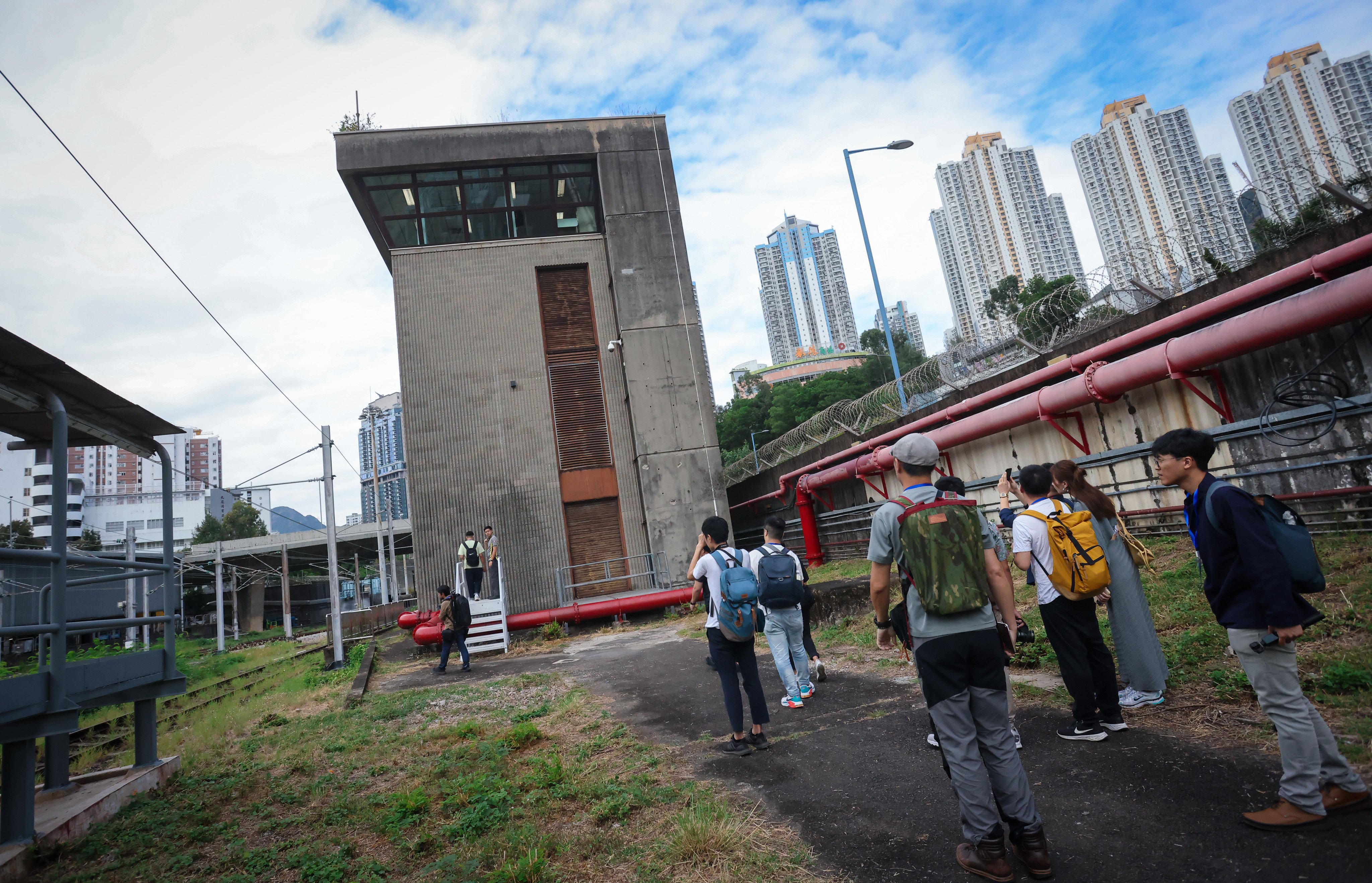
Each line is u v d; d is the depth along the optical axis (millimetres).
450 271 19922
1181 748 4031
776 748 5219
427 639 15398
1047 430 12008
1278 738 3109
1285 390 8094
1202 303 9000
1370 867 2611
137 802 5648
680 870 3434
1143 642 4801
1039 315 11930
